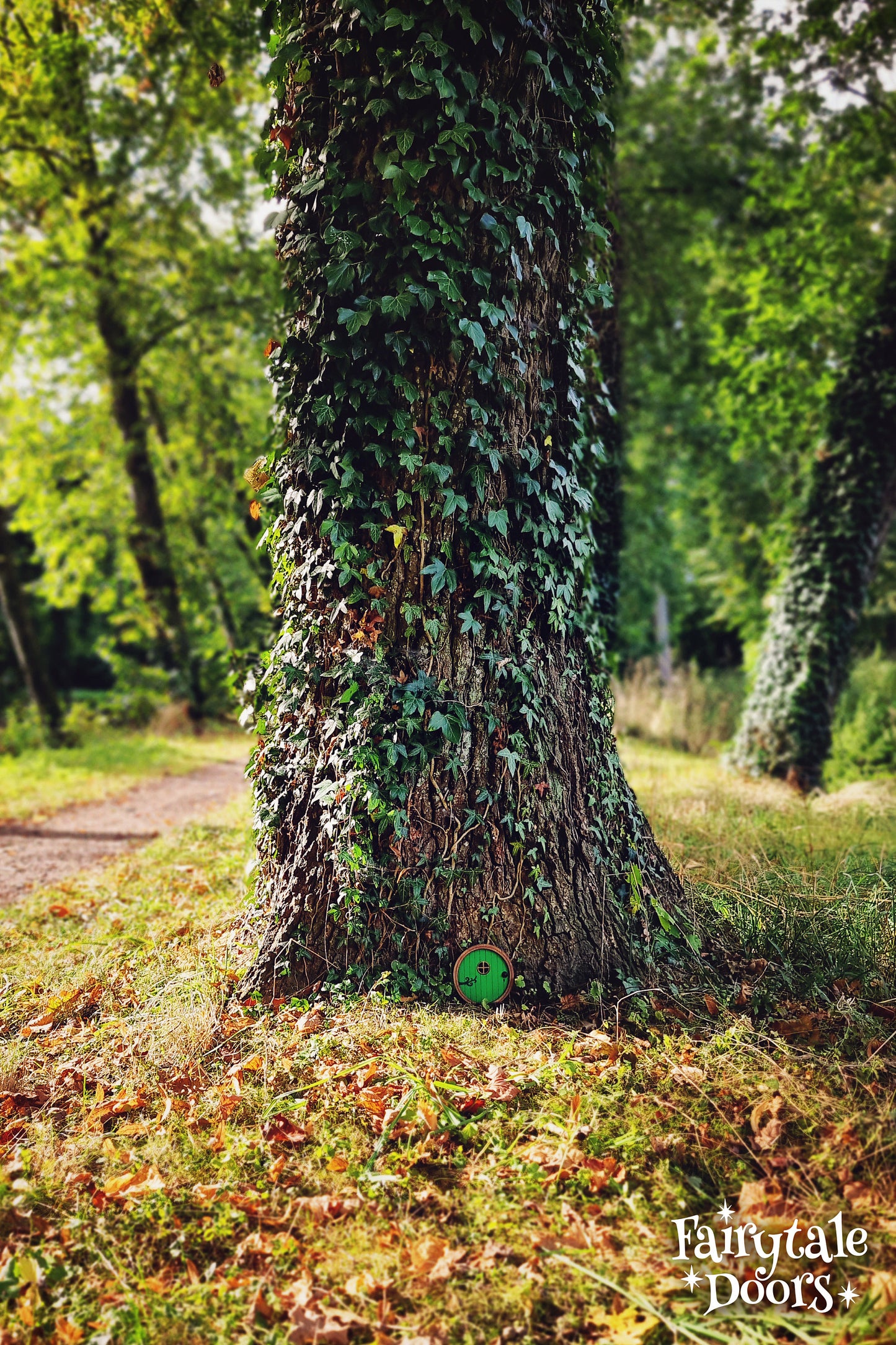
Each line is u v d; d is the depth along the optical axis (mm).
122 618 18547
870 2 8453
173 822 7938
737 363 11406
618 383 7969
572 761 3709
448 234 3270
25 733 15195
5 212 14141
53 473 18188
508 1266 2143
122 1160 2543
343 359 3393
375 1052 3035
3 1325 1994
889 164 9898
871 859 4945
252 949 3822
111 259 15312
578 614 3947
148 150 12211
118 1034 3297
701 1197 2369
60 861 6516
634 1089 2775
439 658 3479
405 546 3451
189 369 16391
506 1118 2680
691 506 18797
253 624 19719
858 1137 2498
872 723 10609
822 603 9312
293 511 3645
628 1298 2047
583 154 3795
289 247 3523
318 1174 2475
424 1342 1931
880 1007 3229
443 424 3395
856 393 9281
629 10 5418
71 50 7336
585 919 3551
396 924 3432
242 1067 2955
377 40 3271
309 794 3574
